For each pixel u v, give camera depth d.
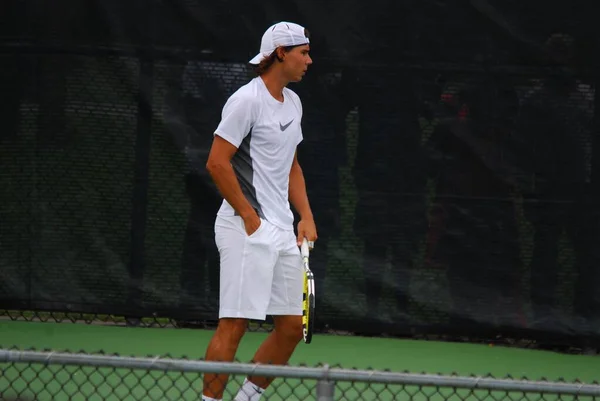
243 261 13.48
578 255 20.14
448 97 20.23
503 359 19.53
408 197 20.44
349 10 20.30
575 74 19.97
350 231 20.55
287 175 14.02
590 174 20.03
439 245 20.45
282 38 13.54
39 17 20.52
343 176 20.48
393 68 20.28
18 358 9.63
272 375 9.52
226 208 13.78
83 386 15.64
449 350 20.09
